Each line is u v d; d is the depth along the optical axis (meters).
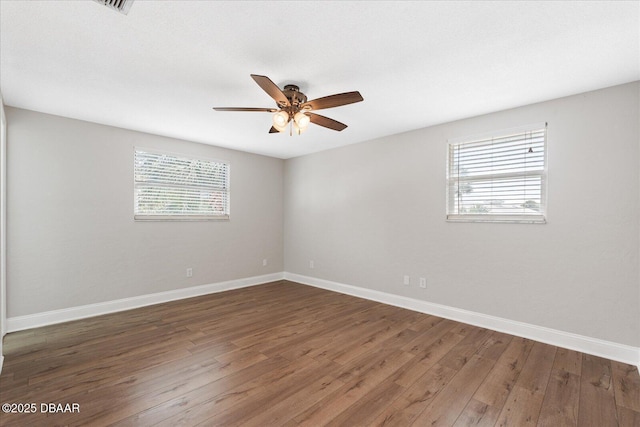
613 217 2.51
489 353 2.60
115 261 3.70
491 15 1.66
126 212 3.79
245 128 3.74
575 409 1.86
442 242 3.54
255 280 5.18
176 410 1.82
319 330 3.12
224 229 4.78
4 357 2.49
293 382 2.14
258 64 2.20
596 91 2.59
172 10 1.62
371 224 4.27
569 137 2.71
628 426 1.71
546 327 2.83
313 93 2.68
